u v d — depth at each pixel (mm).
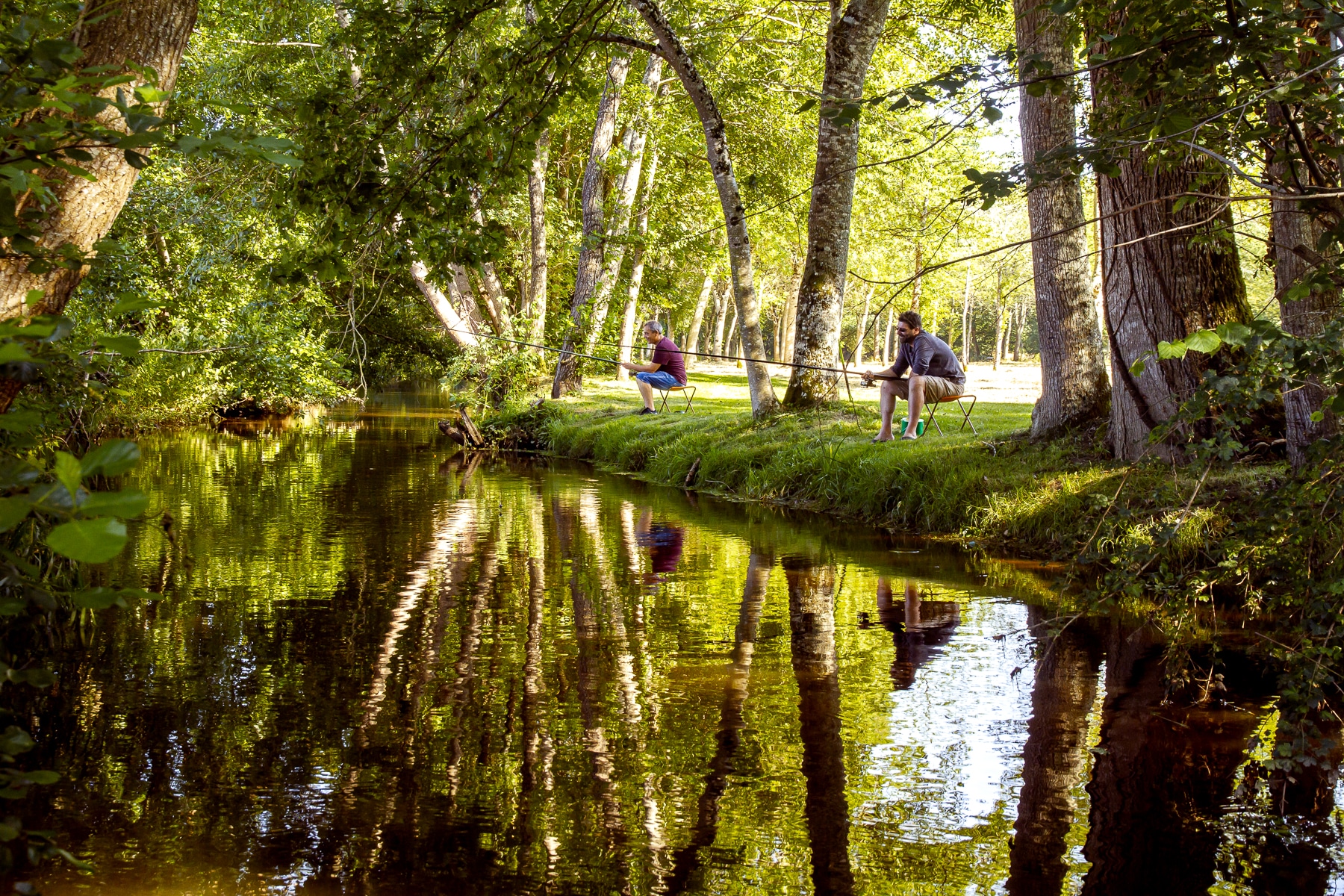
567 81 7496
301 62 15578
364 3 6781
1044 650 5562
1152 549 4438
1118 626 6000
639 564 8016
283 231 6516
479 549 8672
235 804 3596
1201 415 3713
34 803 3574
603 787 3781
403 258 6617
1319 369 3152
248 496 11734
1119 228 8055
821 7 20016
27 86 2189
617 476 14703
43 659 5285
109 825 3418
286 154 2318
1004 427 11922
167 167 13344
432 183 6590
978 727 4402
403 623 6125
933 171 20031
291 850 3270
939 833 3439
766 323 62656
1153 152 4051
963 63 3459
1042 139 8727
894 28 16688
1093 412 9672
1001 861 3258
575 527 9891
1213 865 3234
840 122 3639
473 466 15961
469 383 21781
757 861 3236
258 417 24453
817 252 13641
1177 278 7820
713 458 13195
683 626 6094
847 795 3732
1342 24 2807
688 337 51469
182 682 4941
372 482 13406
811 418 13383
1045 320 9797
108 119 3652
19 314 3418
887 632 5953
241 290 17766
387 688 4887
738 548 8750
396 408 28969
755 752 4133
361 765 3959
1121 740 4250
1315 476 3916
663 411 18234
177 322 16797
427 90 6832
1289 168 3777
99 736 4211
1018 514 8508
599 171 23531
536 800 3670
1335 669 4172
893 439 11555
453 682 4992
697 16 17625
